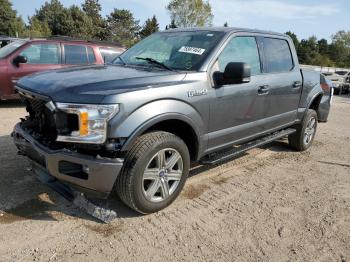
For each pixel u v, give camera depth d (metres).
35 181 4.29
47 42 8.89
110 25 75.69
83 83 3.32
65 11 63.62
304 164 5.72
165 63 4.21
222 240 3.38
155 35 4.98
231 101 4.25
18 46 8.62
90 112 3.09
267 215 3.91
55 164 3.23
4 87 8.38
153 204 3.63
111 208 3.79
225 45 4.28
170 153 3.69
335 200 4.39
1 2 49.03
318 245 3.40
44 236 3.26
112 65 4.36
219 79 4.04
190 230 3.50
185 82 3.73
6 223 3.41
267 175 5.12
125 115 3.19
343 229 3.71
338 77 20.72
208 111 3.97
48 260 2.95
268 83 4.88
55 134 3.38
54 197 3.94
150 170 3.53
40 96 3.32
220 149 4.37
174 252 3.15
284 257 3.19
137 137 3.37
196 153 4.04
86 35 64.50
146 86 3.42
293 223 3.77
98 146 3.17
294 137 6.24
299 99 5.80
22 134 3.64
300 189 4.68
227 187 4.59
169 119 3.54
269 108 5.02
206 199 4.19
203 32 4.52
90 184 3.22
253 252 3.23
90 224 3.48
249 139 4.85
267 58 5.03
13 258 2.94
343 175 5.31
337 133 8.33
